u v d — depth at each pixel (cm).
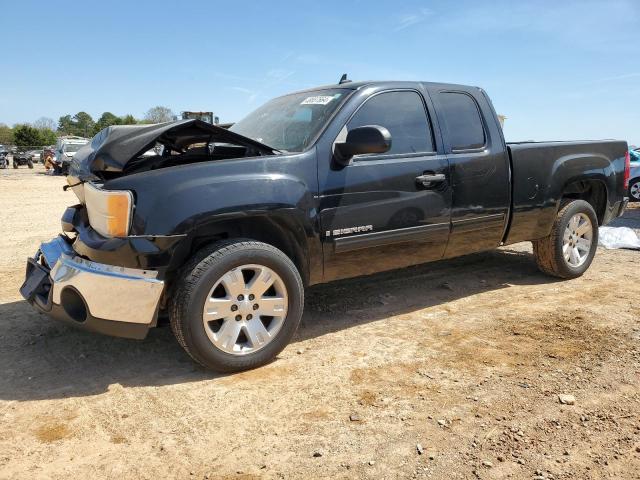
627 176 587
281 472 235
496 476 231
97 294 306
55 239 391
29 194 1576
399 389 310
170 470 237
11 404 295
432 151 424
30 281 367
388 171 391
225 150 402
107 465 241
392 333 400
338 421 276
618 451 249
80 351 367
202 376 329
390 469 236
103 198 306
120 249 304
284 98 465
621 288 515
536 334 394
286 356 360
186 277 312
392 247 403
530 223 494
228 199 321
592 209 548
